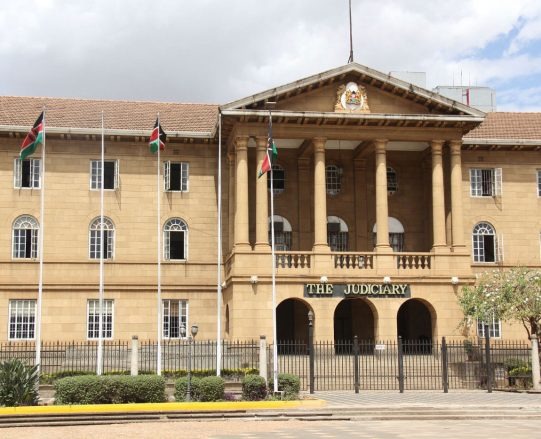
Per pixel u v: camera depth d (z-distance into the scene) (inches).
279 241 1787.6
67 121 1752.0
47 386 1221.1
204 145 1780.3
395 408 1056.8
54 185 1723.7
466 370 1488.7
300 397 1190.3
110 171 1754.4
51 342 1606.8
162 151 1764.3
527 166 1854.1
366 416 1012.5
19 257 1699.1
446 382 1344.7
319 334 1581.0
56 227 1713.8
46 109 1801.2
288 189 1804.9
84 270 1710.1
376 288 1610.5
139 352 1505.9
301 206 1795.0
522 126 1936.5
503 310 1509.6
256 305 1572.3
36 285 1686.8
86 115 1796.3
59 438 804.0
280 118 1612.9
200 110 1910.7
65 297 1692.9
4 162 1713.8
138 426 930.1
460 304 1601.9
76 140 1739.7
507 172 1844.2
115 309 1706.4
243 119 1609.3
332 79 1637.6
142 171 1756.9
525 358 1552.7
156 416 995.3
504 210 1830.7
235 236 1624.0
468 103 2143.2
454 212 1679.4
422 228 1836.9
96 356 1525.6
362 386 1417.3
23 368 1066.7
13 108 1791.3
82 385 1060.5
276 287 1584.6
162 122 1808.6
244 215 1611.7
